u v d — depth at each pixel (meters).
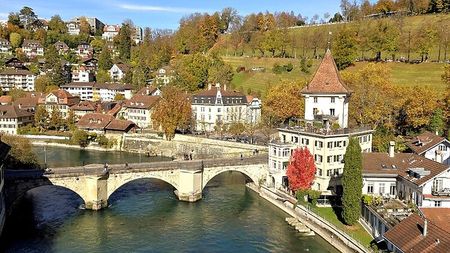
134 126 186.38
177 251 76.50
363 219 81.44
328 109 112.56
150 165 102.62
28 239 80.38
